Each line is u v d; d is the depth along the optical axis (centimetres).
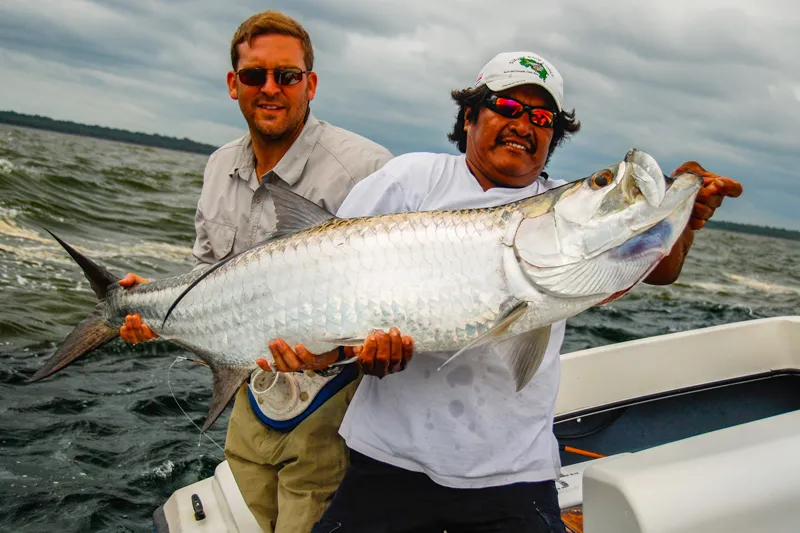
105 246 1280
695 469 219
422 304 234
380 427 254
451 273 234
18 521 422
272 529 315
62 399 589
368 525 257
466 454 247
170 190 2473
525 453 250
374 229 240
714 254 3269
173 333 272
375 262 237
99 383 632
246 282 250
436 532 257
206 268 274
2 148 2625
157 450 516
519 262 231
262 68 319
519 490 250
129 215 1652
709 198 235
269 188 251
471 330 236
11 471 471
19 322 773
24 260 1045
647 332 1034
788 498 221
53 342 738
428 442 247
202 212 358
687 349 429
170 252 1319
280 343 243
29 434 524
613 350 413
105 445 519
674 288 1680
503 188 264
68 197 1684
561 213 230
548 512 252
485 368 248
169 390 626
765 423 248
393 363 234
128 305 290
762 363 444
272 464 311
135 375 657
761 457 226
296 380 299
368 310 236
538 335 240
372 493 257
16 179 1658
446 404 248
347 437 263
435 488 252
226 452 326
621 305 1263
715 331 438
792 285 2216
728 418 434
